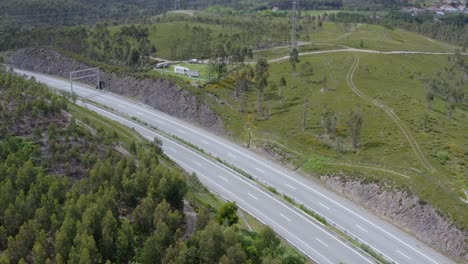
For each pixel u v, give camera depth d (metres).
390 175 89.38
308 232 79.50
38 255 56.59
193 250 60.31
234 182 94.75
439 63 170.88
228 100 129.38
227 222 70.81
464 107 129.75
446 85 138.62
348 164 96.31
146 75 143.62
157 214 64.62
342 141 104.38
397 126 107.94
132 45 170.00
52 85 151.38
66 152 80.75
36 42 177.50
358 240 78.06
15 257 58.22
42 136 86.81
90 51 167.62
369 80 139.88
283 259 62.19
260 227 79.44
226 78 144.12
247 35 185.00
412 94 129.62
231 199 88.12
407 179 87.38
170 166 94.06
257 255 61.31
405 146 99.38
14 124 89.56
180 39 186.00
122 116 126.56
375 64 156.12
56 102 99.88
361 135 105.69
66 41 173.12
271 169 100.62
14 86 104.38
